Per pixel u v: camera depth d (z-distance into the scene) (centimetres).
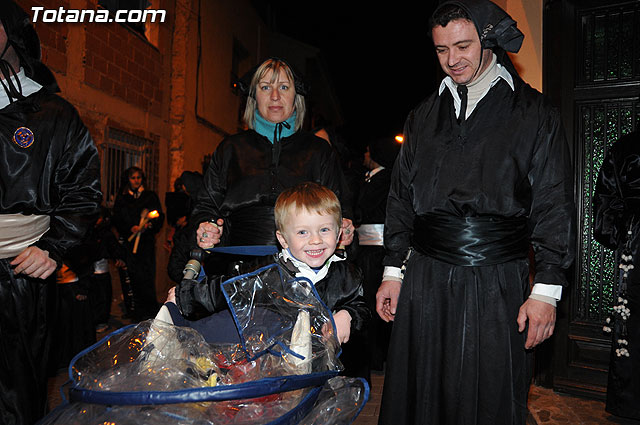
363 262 515
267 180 270
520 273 222
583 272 435
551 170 220
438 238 228
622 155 369
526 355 221
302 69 1833
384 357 528
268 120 279
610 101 430
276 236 240
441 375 225
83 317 499
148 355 157
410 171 242
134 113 880
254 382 137
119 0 836
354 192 511
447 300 225
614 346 369
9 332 236
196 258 225
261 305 179
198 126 1118
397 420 235
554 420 381
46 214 248
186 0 1035
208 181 287
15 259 234
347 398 160
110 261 859
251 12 1504
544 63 450
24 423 236
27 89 248
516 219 223
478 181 220
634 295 361
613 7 426
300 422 149
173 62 1028
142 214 721
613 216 376
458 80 224
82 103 727
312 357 167
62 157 253
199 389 133
